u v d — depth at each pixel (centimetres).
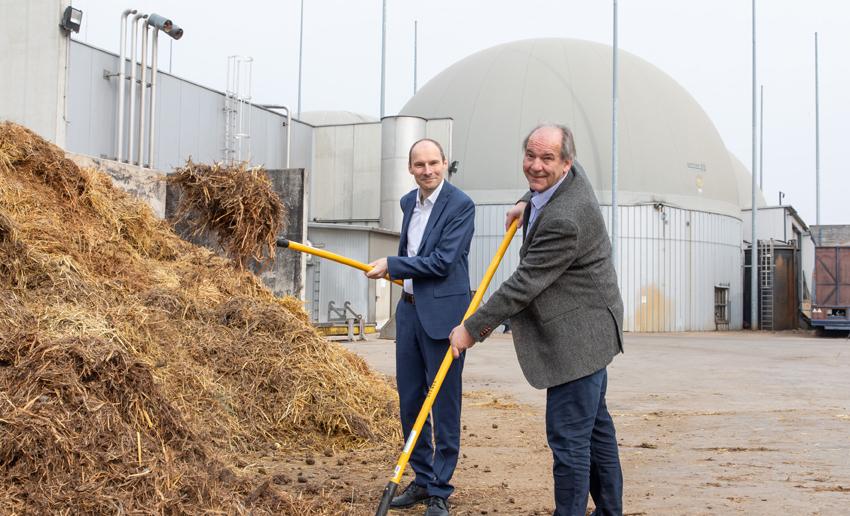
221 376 574
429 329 425
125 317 549
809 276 3991
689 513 407
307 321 761
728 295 3475
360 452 555
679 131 3381
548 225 345
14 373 350
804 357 1664
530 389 1024
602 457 375
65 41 1255
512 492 459
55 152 704
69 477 318
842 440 639
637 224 3098
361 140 2864
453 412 420
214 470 377
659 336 2703
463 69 3616
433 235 432
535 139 349
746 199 5616
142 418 367
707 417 780
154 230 745
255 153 2486
